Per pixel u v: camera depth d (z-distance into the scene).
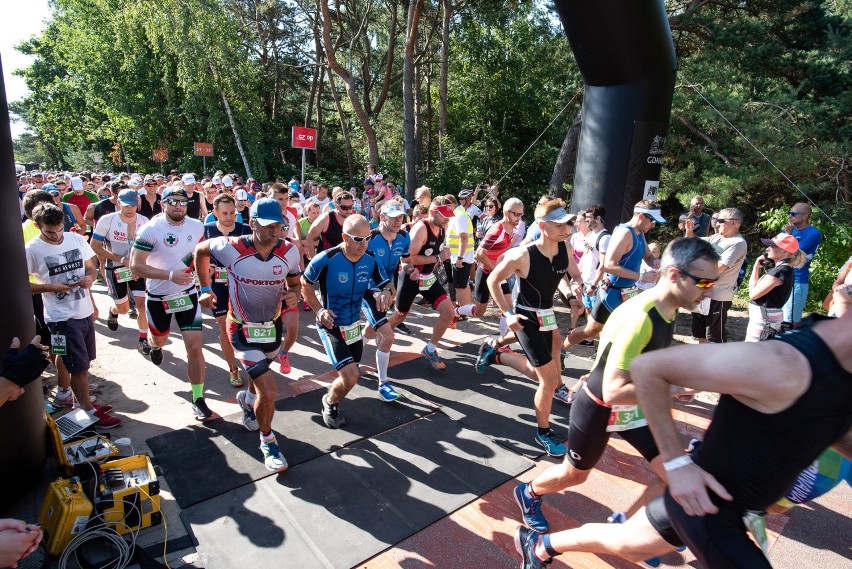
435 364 5.55
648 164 6.20
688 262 2.29
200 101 23.97
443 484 3.58
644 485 3.68
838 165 12.00
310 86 32.34
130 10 22.88
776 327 5.12
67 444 3.53
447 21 20.16
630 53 5.66
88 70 26.92
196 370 4.31
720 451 1.77
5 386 2.49
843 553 3.09
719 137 13.86
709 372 1.64
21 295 3.31
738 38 13.44
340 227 5.67
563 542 2.49
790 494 2.35
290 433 4.19
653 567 2.89
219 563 2.84
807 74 13.43
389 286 4.67
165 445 3.98
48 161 63.00
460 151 21.69
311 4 26.33
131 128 26.66
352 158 28.03
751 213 14.34
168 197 4.39
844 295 1.68
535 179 21.89
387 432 4.25
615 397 2.40
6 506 3.22
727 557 1.72
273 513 3.24
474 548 3.02
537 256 3.95
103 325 6.98
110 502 2.93
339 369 4.05
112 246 5.93
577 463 2.78
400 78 27.05
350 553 2.93
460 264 6.69
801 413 1.57
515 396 4.98
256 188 14.17
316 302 4.11
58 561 2.74
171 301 4.36
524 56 21.53
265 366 3.64
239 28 27.14
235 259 3.74
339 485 3.54
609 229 6.39
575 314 5.33
